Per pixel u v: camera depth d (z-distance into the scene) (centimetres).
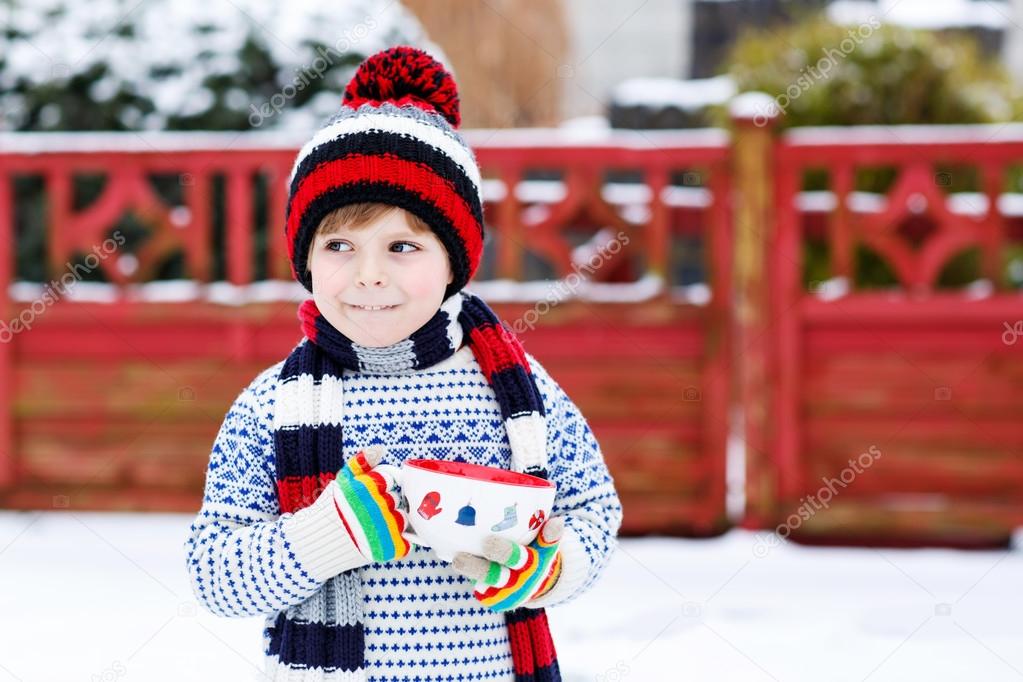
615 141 445
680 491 448
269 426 181
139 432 465
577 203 447
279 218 461
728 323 445
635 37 1311
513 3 1035
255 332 459
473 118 1000
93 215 462
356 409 179
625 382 448
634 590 393
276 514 182
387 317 174
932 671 320
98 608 369
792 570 419
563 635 348
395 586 173
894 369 444
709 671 318
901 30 662
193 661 323
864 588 399
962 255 614
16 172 469
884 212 448
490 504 159
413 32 567
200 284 462
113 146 458
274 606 168
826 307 443
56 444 468
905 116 642
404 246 175
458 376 183
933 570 423
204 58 520
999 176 442
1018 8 923
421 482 160
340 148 176
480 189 187
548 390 190
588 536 179
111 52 520
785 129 642
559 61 1105
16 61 518
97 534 451
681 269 702
